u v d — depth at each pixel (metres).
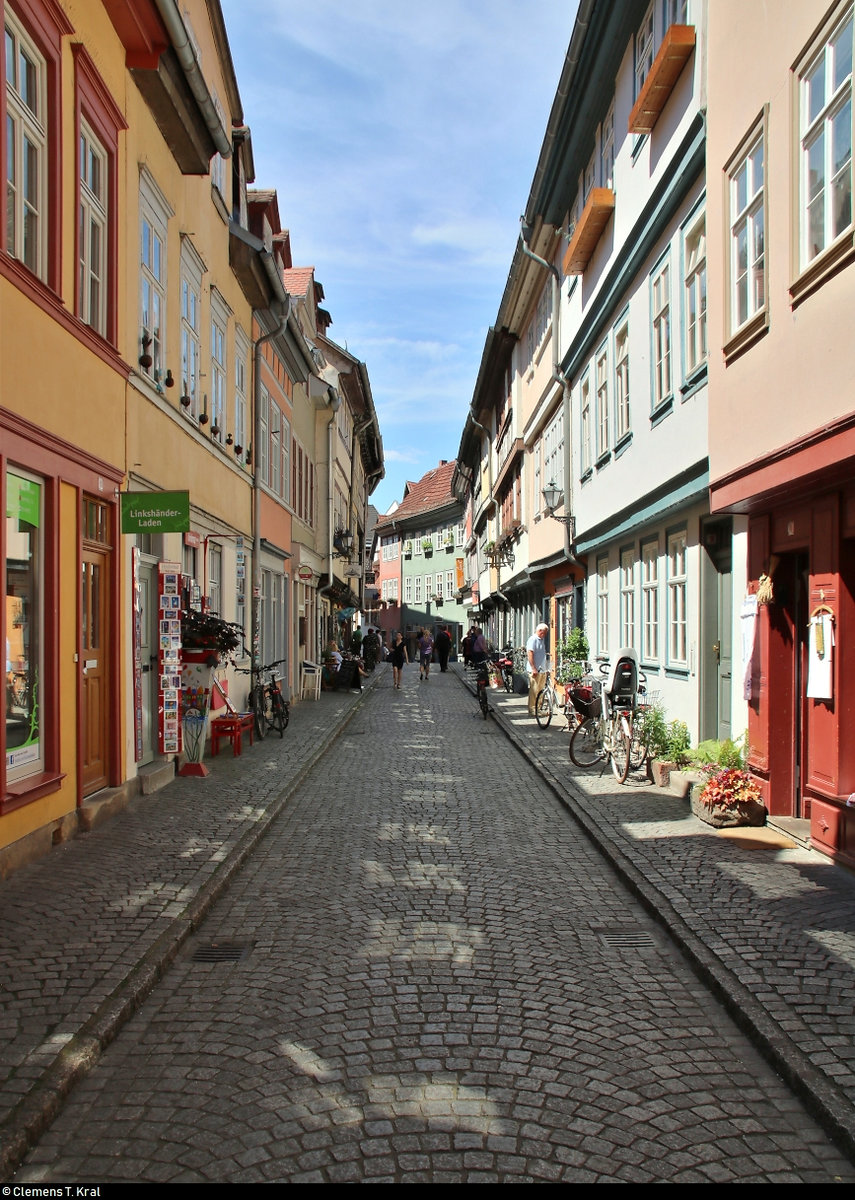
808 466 6.64
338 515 33.88
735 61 8.34
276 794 10.13
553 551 20.12
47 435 7.29
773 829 8.12
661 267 11.35
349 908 6.32
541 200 18.41
